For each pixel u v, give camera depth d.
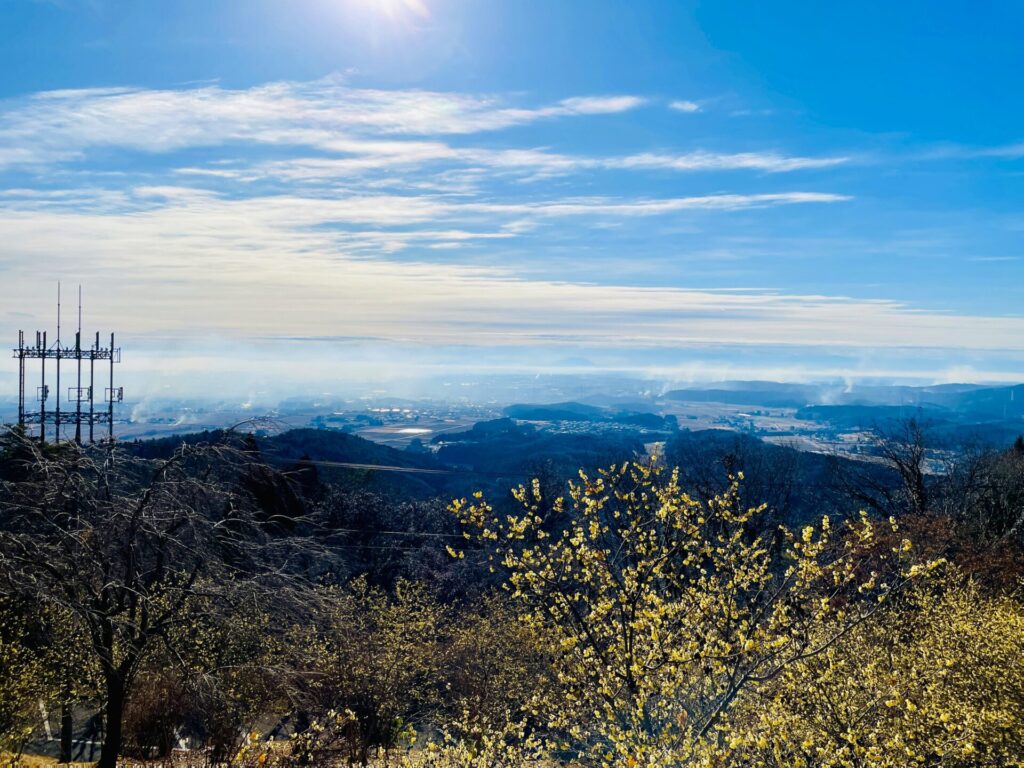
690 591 10.73
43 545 13.67
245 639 16.75
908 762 9.27
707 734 10.07
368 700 18.83
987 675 12.64
